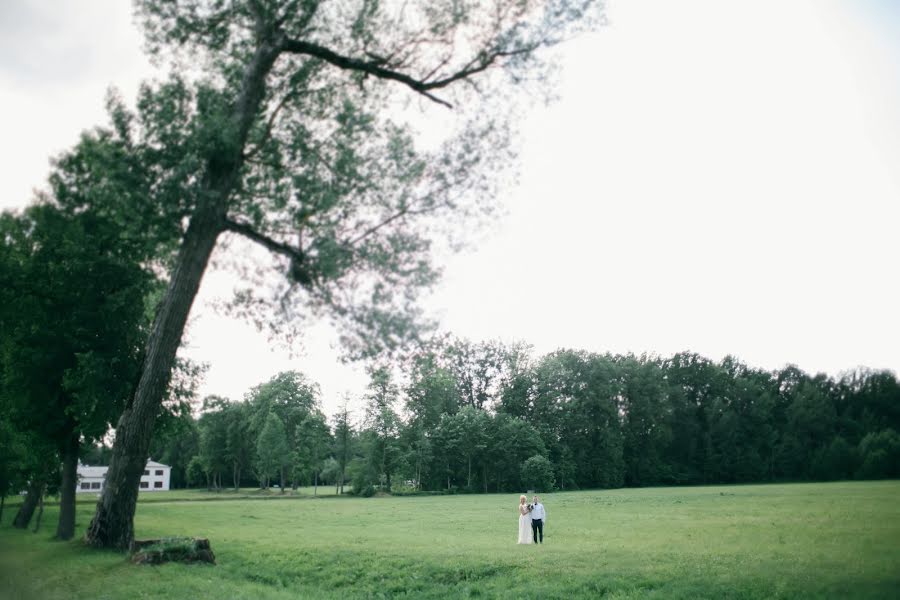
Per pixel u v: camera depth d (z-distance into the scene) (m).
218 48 19.31
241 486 126.44
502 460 93.38
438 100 19.31
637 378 109.81
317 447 95.56
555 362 106.88
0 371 27.00
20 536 27.28
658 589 14.16
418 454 90.31
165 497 80.38
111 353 26.05
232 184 17.61
